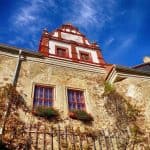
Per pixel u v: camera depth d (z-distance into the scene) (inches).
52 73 397.7
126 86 406.0
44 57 421.4
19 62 386.3
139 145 317.4
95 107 366.6
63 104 350.6
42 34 524.1
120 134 325.4
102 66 472.1
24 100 330.0
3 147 259.1
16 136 279.3
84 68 438.0
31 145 275.1
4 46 392.8
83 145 299.3
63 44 513.3
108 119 350.0
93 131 321.7
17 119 299.0
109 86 397.7
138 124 346.6
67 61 434.9
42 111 318.0
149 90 411.5
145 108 374.6
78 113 336.5
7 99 316.2
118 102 372.5
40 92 361.4
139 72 436.1
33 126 298.7
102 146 305.7
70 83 393.4
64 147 288.0
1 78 344.5
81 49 522.3
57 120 319.6
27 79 366.0
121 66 427.5
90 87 401.7
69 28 611.2
